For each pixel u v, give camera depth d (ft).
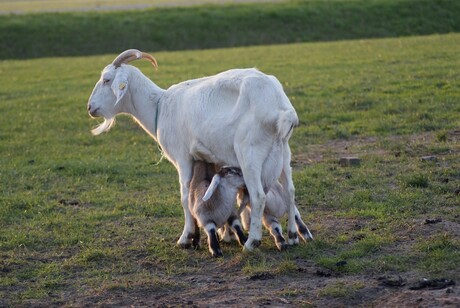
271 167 38.40
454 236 38.47
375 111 73.51
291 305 31.96
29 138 77.15
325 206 47.39
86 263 39.70
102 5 261.65
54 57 172.45
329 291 32.73
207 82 41.32
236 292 34.14
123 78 43.47
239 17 196.65
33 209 50.83
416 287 32.37
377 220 42.98
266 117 37.45
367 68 100.27
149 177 58.85
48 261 40.78
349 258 37.27
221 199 38.91
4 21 199.93
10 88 111.65
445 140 60.49
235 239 42.70
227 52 144.77
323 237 41.04
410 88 82.28
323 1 205.67
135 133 76.59
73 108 91.50
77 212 50.26
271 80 38.63
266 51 140.15
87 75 122.83
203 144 40.09
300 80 96.02
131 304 33.81
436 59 101.45
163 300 33.94
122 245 42.70
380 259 36.35
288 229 40.09
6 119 86.79
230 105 39.40
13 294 36.04
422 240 38.40
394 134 65.26
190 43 185.88
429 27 182.09
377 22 186.70
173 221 46.96
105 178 58.80
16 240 43.80
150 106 44.21
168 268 38.27
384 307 30.60
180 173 42.24
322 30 186.70
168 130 42.65
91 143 73.61
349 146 63.05
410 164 54.65
